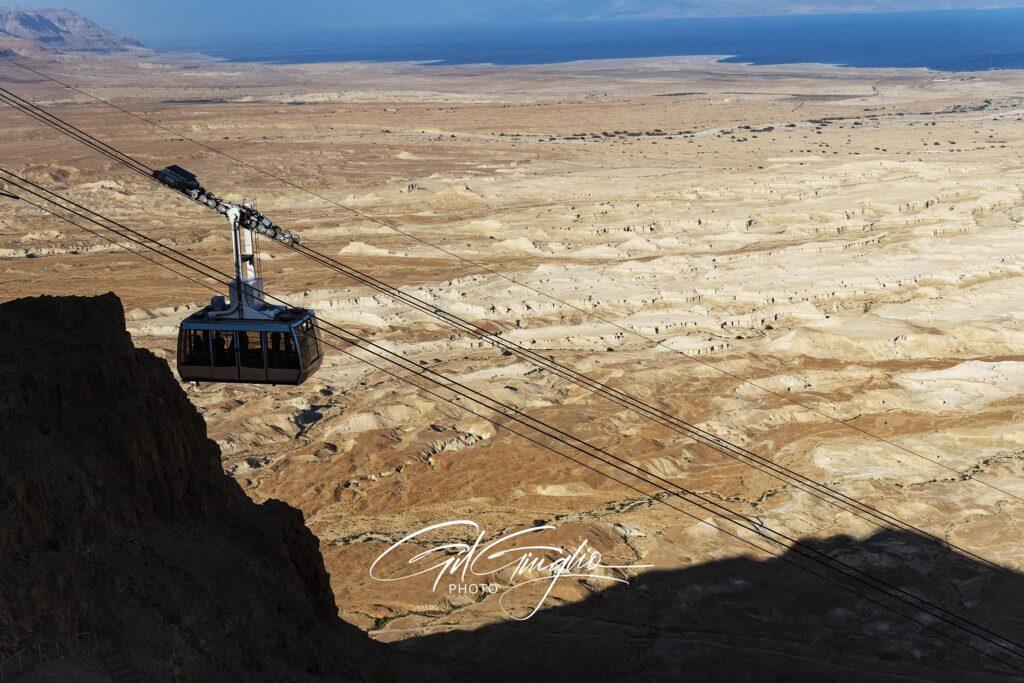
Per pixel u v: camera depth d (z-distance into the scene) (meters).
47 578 19.94
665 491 54.00
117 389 24.88
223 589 23.73
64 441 22.94
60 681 18.72
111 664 19.78
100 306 26.20
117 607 20.91
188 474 26.06
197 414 27.41
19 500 20.58
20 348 23.75
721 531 49.53
